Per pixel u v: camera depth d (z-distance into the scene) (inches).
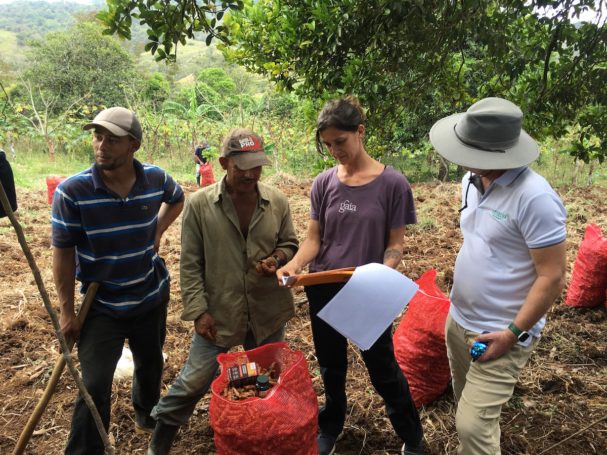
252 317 97.0
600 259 162.4
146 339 101.3
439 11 124.0
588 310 169.6
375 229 92.1
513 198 77.7
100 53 1041.5
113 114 85.9
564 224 75.0
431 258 234.4
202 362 95.0
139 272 95.2
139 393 108.1
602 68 137.4
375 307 76.2
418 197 370.0
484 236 82.4
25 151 855.1
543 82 142.9
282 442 80.6
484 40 137.9
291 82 143.8
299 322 167.8
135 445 110.7
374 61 128.6
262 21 136.0
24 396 130.3
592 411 118.6
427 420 115.7
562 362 140.8
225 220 92.7
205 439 111.3
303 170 723.4
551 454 105.4
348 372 135.6
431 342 113.7
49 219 343.9
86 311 91.8
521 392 126.9
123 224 91.2
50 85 992.9
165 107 850.8
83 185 87.1
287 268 90.7
